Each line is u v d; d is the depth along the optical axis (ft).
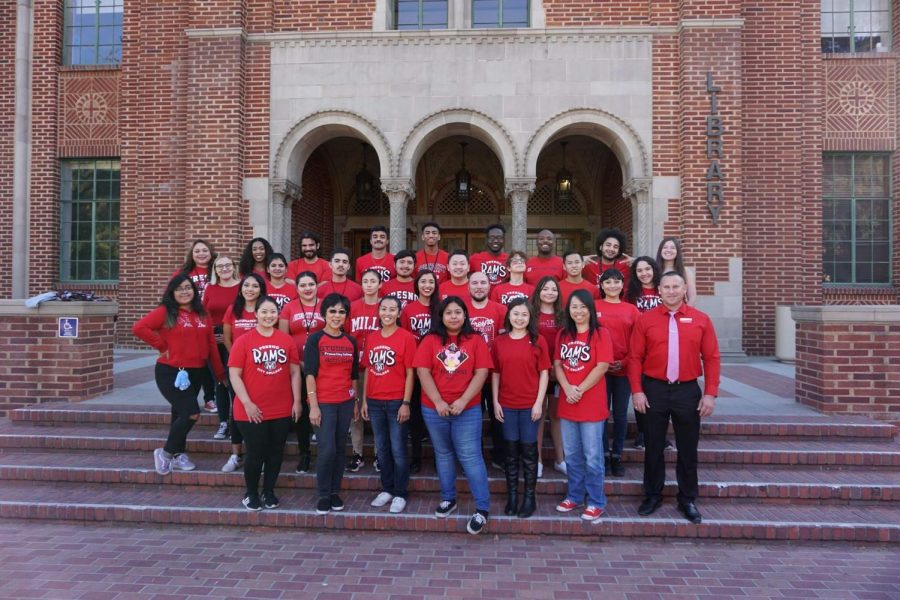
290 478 16.52
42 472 16.69
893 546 13.93
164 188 35.53
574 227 45.70
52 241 38.27
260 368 14.56
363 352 15.16
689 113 31.78
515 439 14.55
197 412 16.25
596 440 14.12
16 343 21.61
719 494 15.70
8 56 38.70
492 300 17.25
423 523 14.37
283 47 33.53
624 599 11.42
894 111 35.63
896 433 18.35
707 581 12.21
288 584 11.92
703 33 31.83
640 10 33.01
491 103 32.78
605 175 44.75
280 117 33.45
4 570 12.47
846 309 19.85
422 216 46.37
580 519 14.24
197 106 33.01
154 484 16.53
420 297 16.55
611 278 16.03
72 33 39.11
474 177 46.16
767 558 13.33
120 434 18.71
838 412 19.80
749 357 33.42
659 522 14.17
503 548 13.70
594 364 14.21
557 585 11.97
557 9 33.22
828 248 36.42
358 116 33.12
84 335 21.66
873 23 36.73
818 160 35.29
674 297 14.47
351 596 11.44
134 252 36.65
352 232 47.55
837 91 35.88
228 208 32.78
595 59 32.65
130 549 13.56
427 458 17.79
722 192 31.58
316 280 16.75
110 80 37.93
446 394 13.97
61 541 13.99
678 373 14.48
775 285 33.94
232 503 15.38
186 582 11.98
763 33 34.45
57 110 38.27
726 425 18.40
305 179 42.14
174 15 35.91
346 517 14.48
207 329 16.69
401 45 33.12
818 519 14.57
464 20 34.14
